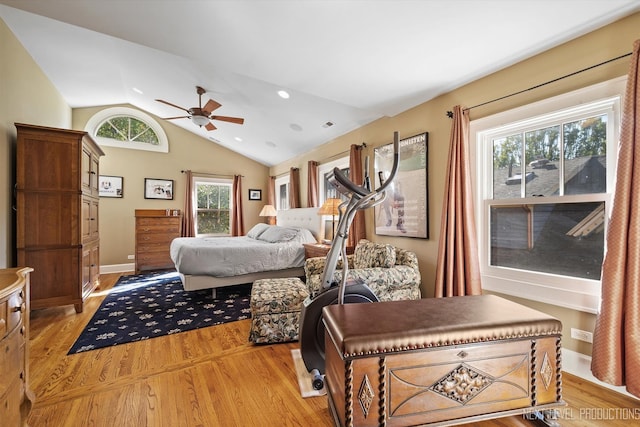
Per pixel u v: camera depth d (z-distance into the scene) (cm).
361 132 388
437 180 275
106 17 171
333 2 156
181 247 361
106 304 346
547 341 121
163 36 190
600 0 149
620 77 162
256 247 387
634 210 149
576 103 180
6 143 273
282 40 192
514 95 214
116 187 538
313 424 146
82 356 216
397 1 155
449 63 216
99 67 379
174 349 230
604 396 163
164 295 386
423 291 289
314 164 492
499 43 190
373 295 190
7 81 275
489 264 238
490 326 115
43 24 278
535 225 210
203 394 170
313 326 180
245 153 659
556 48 192
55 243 301
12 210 284
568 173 193
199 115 365
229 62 220
